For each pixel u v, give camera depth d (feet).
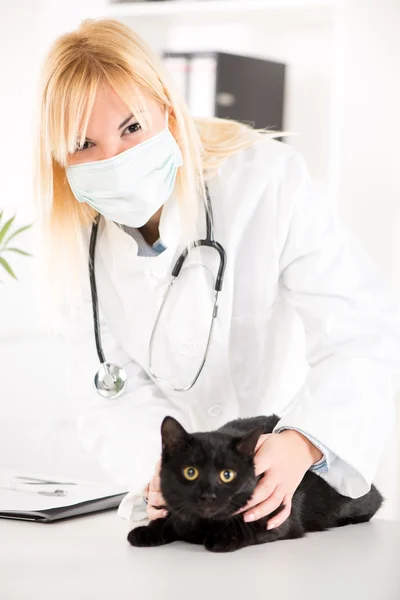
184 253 4.53
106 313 4.86
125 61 3.88
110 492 4.35
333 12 9.52
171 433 3.47
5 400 7.76
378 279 4.31
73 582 2.86
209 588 2.79
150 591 2.76
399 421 8.81
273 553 3.30
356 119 9.22
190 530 3.44
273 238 4.39
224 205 4.51
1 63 10.04
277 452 3.57
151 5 9.68
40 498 4.18
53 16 10.08
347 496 3.92
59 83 3.85
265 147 4.62
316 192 4.47
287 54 10.20
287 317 4.73
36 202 4.37
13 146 10.16
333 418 3.75
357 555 3.27
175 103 4.15
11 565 3.09
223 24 10.29
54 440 7.68
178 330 4.60
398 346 4.07
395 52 9.05
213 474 3.34
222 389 4.70
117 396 4.65
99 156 4.04
